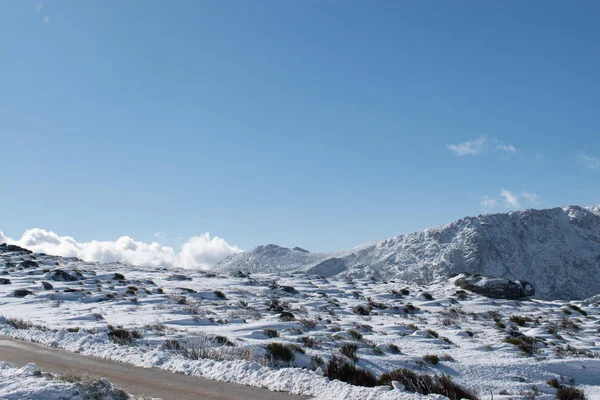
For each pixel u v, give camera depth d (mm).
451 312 40531
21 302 31422
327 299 44469
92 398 8828
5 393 8367
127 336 17609
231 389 11227
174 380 11984
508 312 44031
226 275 62625
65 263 64688
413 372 15266
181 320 24469
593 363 20109
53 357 14602
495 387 16469
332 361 14961
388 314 37938
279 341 19375
